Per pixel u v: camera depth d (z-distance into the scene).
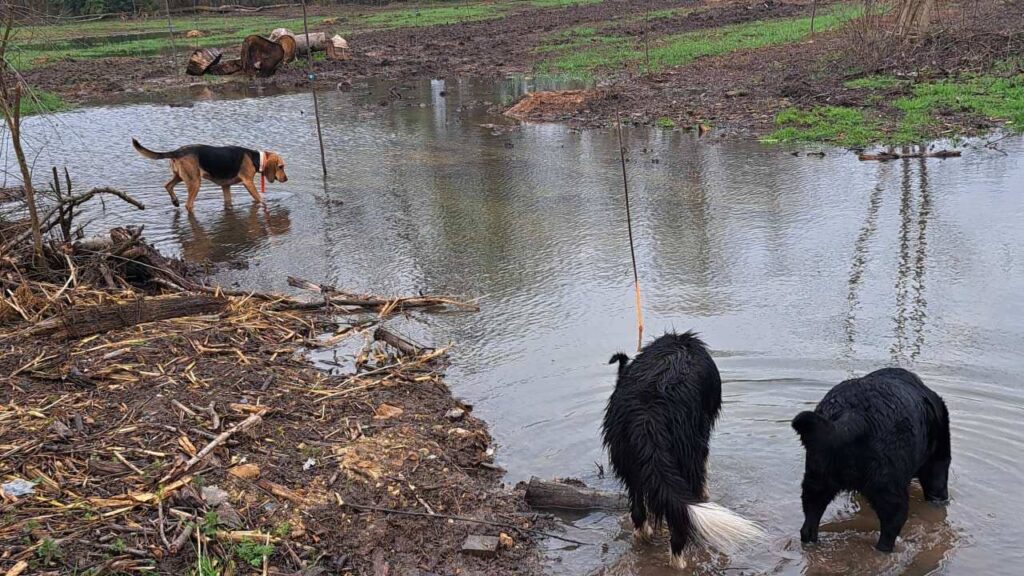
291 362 8.55
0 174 13.01
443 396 8.30
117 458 6.66
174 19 37.69
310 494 6.56
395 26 32.16
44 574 5.36
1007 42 17.45
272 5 41.44
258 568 5.72
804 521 6.60
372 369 8.58
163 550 5.69
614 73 19.05
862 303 9.24
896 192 11.39
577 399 8.29
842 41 19.72
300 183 12.72
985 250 9.97
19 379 7.99
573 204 11.58
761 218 10.93
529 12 35.31
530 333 9.05
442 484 6.94
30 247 9.48
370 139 14.75
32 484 6.28
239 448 7.02
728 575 6.06
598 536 6.56
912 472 6.13
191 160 11.74
